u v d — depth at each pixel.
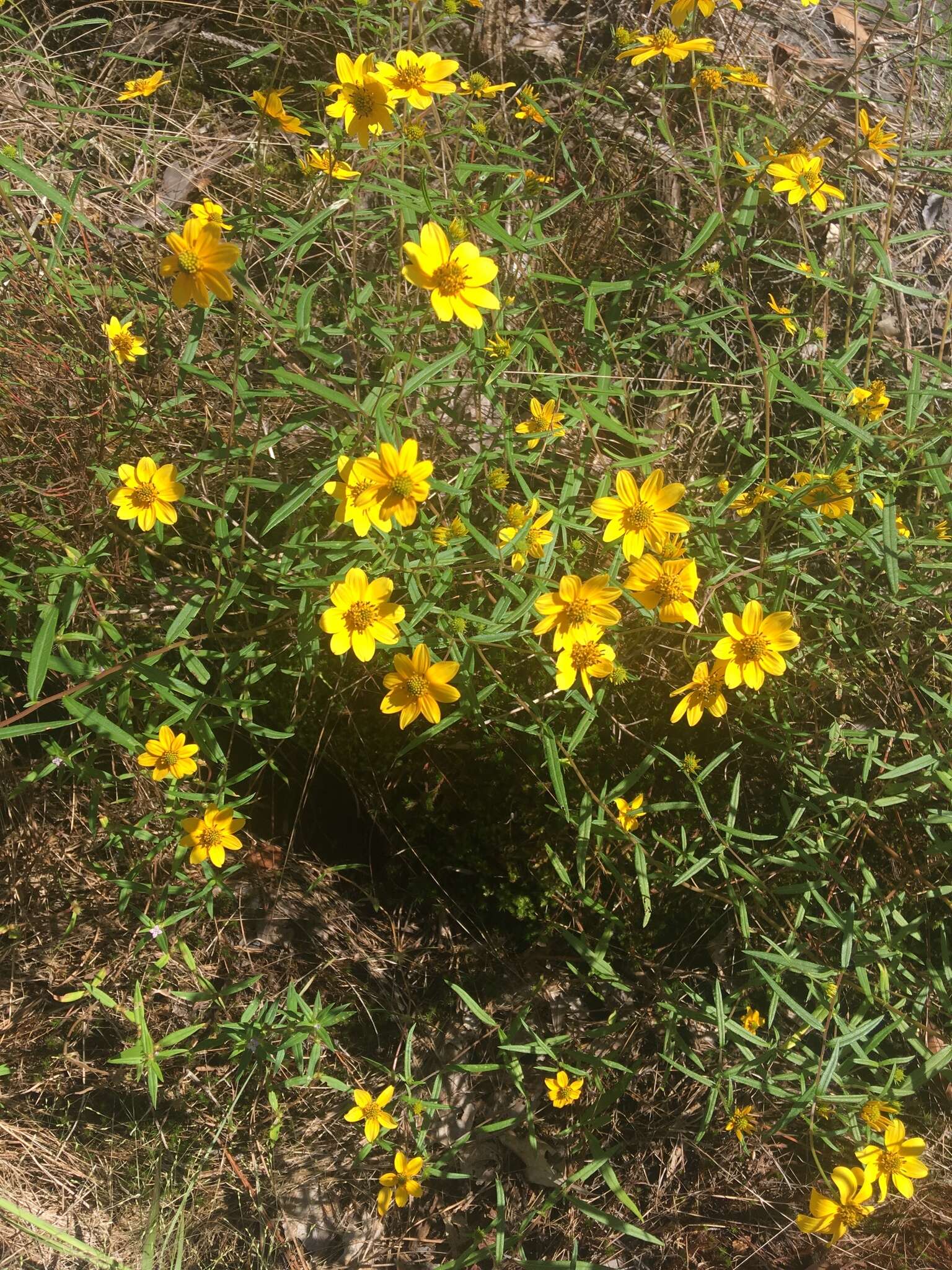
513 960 0.70
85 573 0.51
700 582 0.59
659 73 0.75
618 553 0.52
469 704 0.51
